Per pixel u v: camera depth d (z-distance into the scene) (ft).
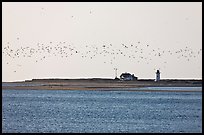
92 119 204.23
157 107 286.46
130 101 342.44
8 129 168.66
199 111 254.47
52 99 355.15
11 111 243.40
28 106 282.36
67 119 202.49
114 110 258.16
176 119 207.62
